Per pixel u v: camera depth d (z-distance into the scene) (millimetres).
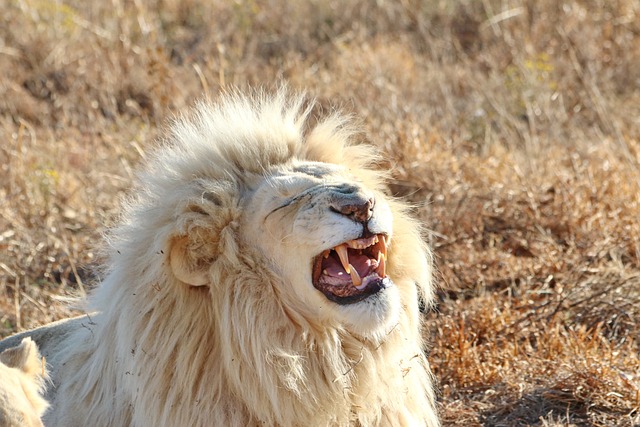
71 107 15727
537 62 17078
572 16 18562
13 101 15836
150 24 18984
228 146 6945
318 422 6516
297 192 6477
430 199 11844
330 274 6449
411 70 16766
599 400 8312
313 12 20016
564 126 14930
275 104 7383
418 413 7148
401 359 6762
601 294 9836
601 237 11023
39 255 11320
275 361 6410
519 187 11930
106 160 13484
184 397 6535
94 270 8555
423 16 19750
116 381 6801
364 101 14766
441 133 13547
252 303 6434
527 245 11227
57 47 17500
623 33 18328
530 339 9594
